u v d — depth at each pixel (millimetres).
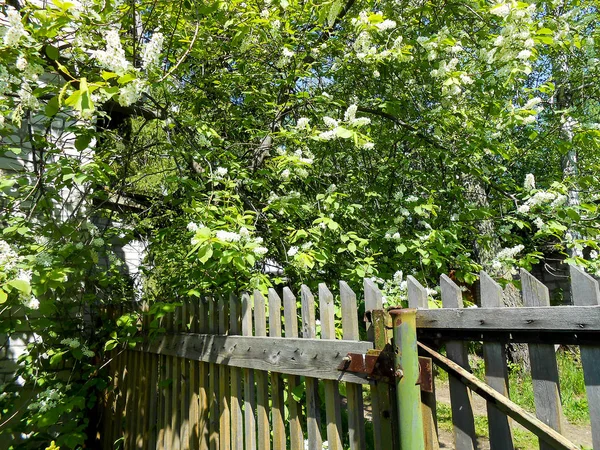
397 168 4184
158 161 4449
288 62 3680
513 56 2955
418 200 3566
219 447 2182
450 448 3748
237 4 3055
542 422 1068
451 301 1305
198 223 2670
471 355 5430
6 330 3029
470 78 3279
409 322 1263
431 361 1268
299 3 3766
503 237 3951
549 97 4879
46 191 3447
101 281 3369
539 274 8641
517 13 2758
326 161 4512
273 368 1826
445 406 4887
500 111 3484
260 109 4191
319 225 3062
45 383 3262
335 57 4227
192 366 2451
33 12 2059
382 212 3971
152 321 2748
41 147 3117
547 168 5672
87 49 2645
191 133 3457
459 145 3779
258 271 3031
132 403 3170
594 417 1009
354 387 1502
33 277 2264
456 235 3723
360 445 1465
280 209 3010
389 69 4082
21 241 2934
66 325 3471
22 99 2322
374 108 4219
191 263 3217
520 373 5723
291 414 1762
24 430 3170
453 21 4059
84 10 2273
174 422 2572
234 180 3148
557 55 4648
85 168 2627
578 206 3141
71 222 3293
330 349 1570
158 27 3463
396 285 3111
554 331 1062
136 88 1884
